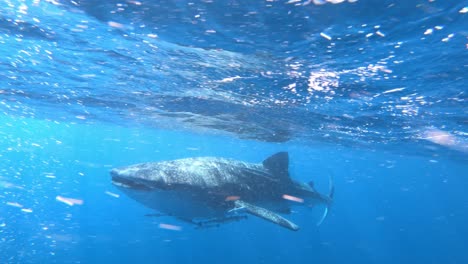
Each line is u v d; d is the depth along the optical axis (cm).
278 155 1111
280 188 1098
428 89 1116
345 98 1329
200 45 916
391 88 1134
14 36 1020
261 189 1023
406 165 4734
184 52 996
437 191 10750
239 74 1159
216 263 4491
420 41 752
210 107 1858
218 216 926
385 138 2366
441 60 858
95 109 2383
